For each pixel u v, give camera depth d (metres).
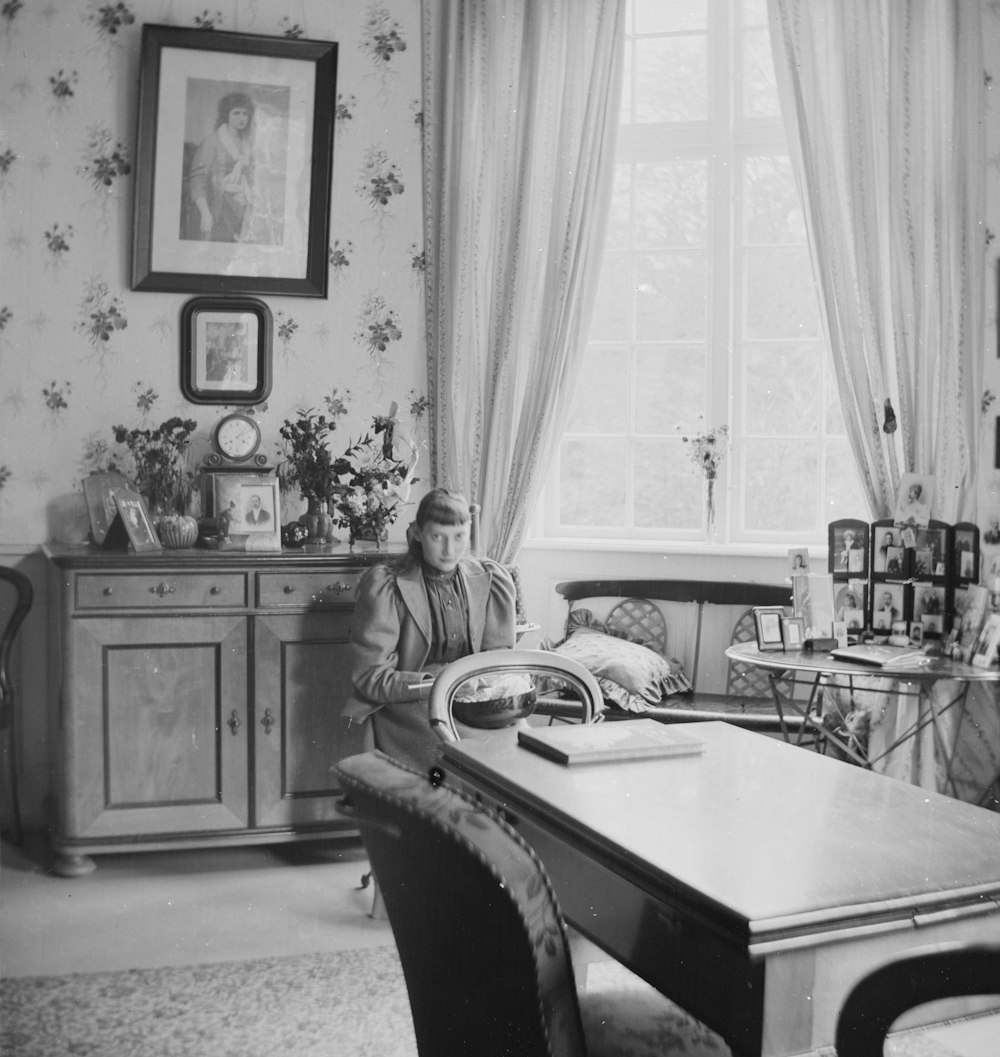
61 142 4.67
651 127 5.34
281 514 4.82
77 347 4.71
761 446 5.31
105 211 4.71
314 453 4.66
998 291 4.76
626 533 5.41
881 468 4.78
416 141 4.93
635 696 4.62
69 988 3.12
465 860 1.31
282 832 4.22
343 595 4.26
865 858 1.71
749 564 5.16
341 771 1.50
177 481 4.58
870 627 4.43
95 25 4.68
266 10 4.80
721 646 5.14
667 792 2.05
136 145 4.69
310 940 3.50
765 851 1.74
